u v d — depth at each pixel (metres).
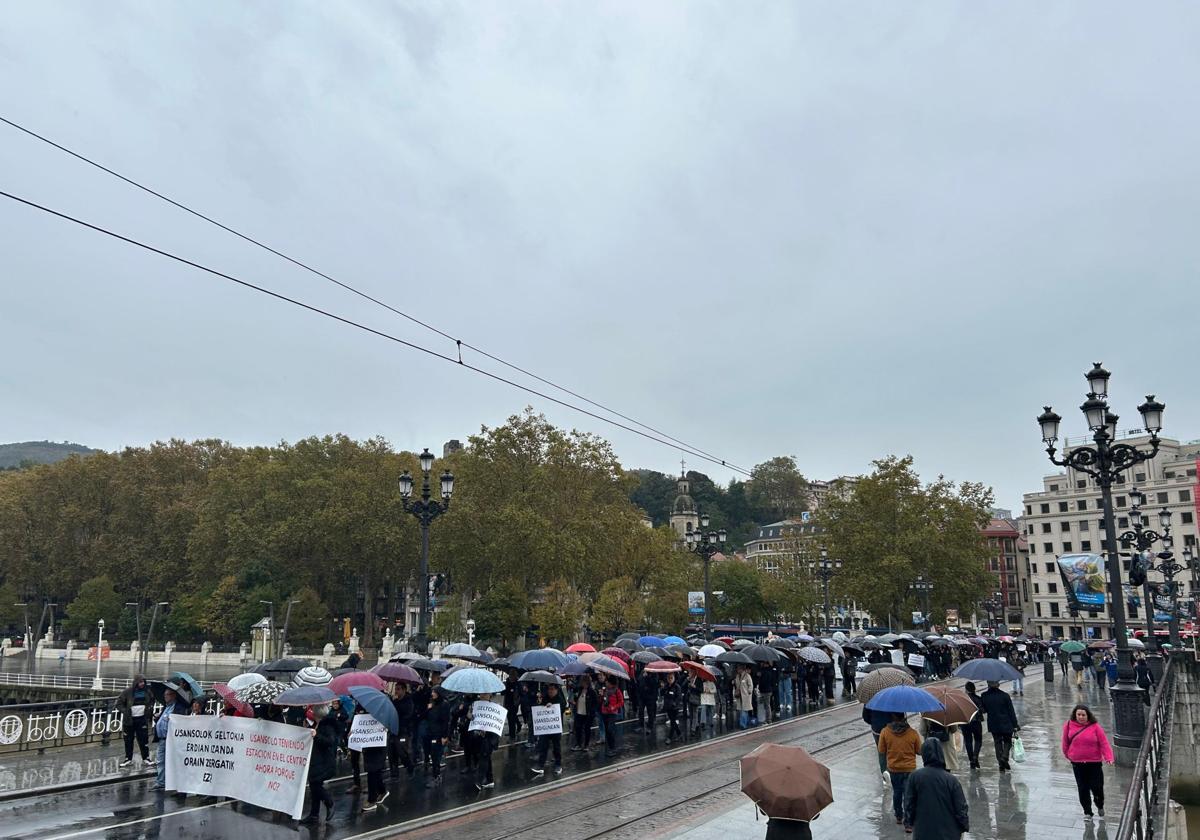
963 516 65.06
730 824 12.66
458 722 18.53
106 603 83.19
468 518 63.56
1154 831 11.95
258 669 18.61
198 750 14.58
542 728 16.83
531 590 69.19
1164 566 43.78
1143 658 32.88
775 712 27.11
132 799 14.77
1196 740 35.56
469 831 12.48
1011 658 47.22
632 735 22.19
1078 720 12.98
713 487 167.62
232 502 81.31
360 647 76.38
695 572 89.25
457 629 63.31
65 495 90.81
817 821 13.11
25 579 91.88
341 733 16.55
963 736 17.50
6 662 78.19
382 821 13.16
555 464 66.94
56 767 17.53
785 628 70.62
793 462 172.12
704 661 25.88
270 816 13.54
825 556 59.16
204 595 78.44
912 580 64.38
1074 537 108.00
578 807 13.96
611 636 70.62
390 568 78.94
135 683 18.02
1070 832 12.25
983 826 12.60
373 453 80.81
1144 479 103.25
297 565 77.62
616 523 66.62
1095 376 18.94
